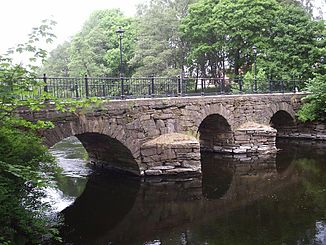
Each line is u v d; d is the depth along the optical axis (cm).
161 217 978
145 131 1303
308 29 2594
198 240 808
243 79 2119
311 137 2172
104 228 902
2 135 587
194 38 2916
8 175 614
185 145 1340
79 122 1067
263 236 816
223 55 3020
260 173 1434
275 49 2650
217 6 2695
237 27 2645
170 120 1389
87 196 1155
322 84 2059
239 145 1772
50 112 972
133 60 2986
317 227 861
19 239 618
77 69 3309
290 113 2141
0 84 476
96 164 1520
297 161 1619
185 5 3366
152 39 2936
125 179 1331
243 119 1817
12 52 493
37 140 705
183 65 3142
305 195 1124
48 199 1079
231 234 837
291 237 806
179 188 1238
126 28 3612
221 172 1455
